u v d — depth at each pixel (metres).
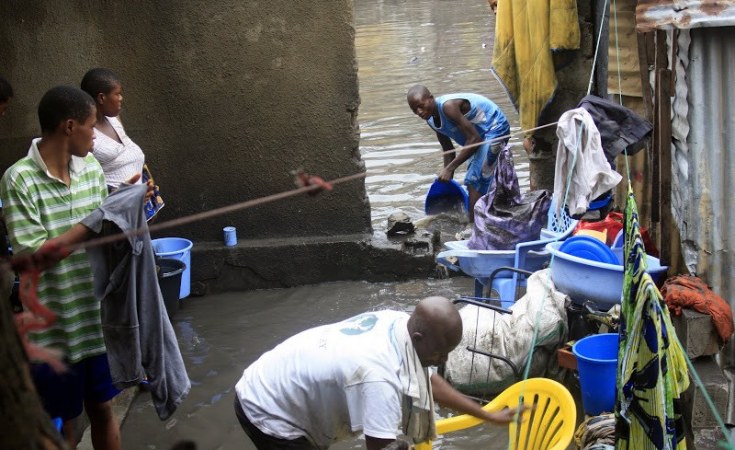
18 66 6.50
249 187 6.98
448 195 7.81
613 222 5.48
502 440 4.72
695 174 4.66
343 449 4.66
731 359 4.51
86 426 4.84
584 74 7.39
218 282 7.01
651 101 5.01
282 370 3.35
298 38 6.71
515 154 10.44
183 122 6.82
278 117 6.86
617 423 3.40
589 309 4.97
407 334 3.17
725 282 4.59
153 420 5.04
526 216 5.79
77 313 3.72
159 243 6.65
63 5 6.49
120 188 3.63
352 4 6.67
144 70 6.70
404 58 17.23
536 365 5.14
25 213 3.55
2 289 1.36
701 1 4.25
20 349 1.37
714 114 4.47
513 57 7.52
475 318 5.29
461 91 14.05
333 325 3.41
